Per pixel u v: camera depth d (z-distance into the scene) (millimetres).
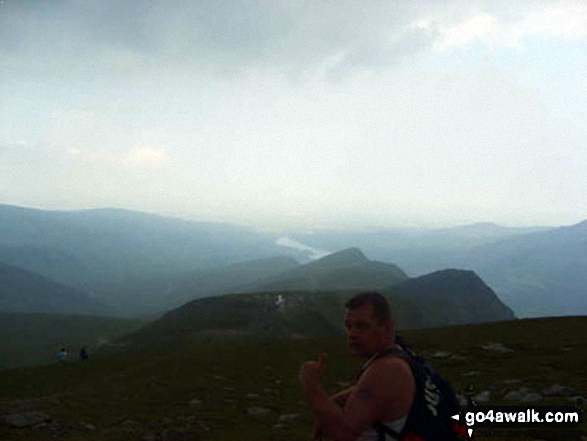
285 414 17719
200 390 23453
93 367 39625
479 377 20453
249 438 13070
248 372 29250
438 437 3535
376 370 3596
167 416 17859
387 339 3889
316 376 3584
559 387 15578
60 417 17406
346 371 27672
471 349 28609
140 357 44031
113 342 171375
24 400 20203
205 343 137125
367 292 4012
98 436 14742
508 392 16297
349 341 3918
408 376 3566
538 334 33375
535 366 21406
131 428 15805
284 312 182000
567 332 33281
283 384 24984
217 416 17719
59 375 35062
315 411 3492
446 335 36750
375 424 3572
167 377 27469
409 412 3480
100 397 21531
